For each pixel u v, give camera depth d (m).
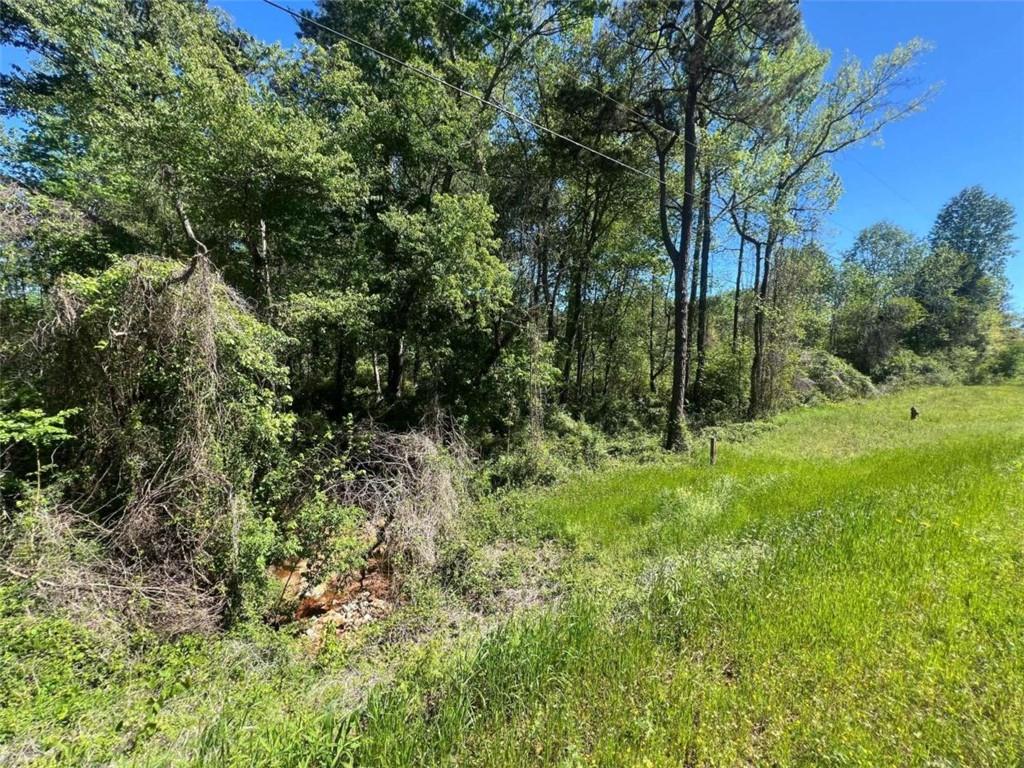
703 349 22.78
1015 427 12.74
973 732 2.45
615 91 14.75
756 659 3.18
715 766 2.42
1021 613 3.42
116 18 9.44
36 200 6.62
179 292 5.33
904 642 3.21
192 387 5.15
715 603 3.87
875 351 33.25
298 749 2.44
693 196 14.03
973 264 47.44
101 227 8.77
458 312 12.27
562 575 5.52
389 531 5.97
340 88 11.20
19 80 11.57
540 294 16.52
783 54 14.38
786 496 7.30
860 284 36.56
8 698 2.99
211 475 4.98
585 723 2.76
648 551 6.07
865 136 19.20
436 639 4.03
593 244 18.88
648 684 3.00
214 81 8.31
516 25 14.40
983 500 5.91
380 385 17.23
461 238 11.24
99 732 2.78
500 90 15.66
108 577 4.38
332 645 4.22
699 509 7.02
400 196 13.43
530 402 13.44
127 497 5.07
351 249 12.02
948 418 16.19
